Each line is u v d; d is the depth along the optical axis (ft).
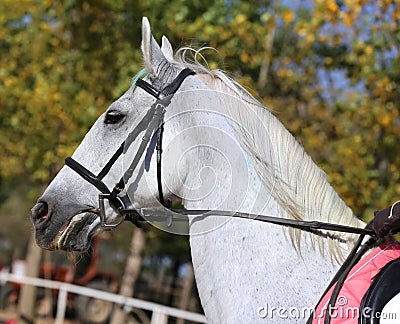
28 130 38.86
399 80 31.96
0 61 39.63
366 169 31.94
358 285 10.01
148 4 32.65
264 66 32.78
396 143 31.68
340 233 10.91
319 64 34.12
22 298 42.96
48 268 50.06
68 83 36.73
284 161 11.05
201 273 11.26
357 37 31.35
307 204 10.94
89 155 11.57
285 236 10.75
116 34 35.29
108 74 36.01
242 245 10.87
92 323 45.27
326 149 33.01
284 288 10.43
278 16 32.65
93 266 50.55
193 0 33.06
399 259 10.17
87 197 11.44
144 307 33.27
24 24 40.34
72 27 36.99
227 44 31.96
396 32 30.78
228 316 10.68
